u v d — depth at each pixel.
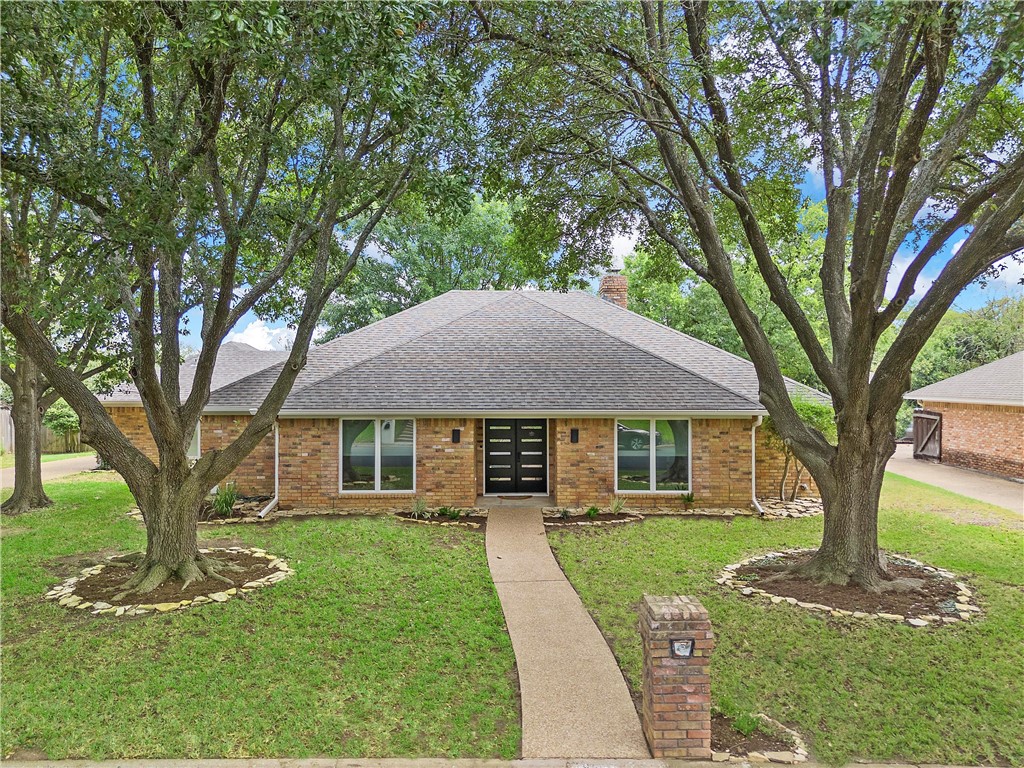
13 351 13.30
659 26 9.67
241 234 8.61
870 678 6.41
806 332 9.71
